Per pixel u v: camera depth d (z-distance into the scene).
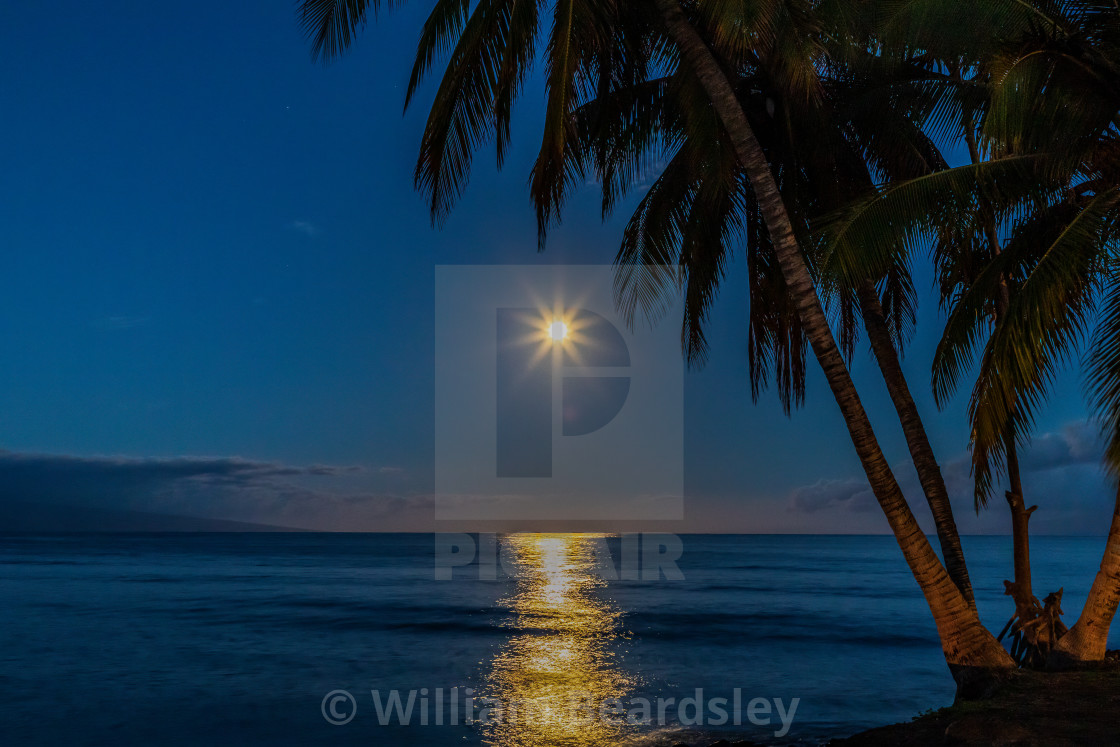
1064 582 50.94
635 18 9.73
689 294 11.98
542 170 8.35
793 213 10.88
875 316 10.68
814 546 142.75
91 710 14.86
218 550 106.50
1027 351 7.74
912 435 10.35
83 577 52.62
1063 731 6.50
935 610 8.55
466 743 12.41
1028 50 7.98
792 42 8.15
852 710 14.88
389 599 39.09
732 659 21.56
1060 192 8.95
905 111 10.46
